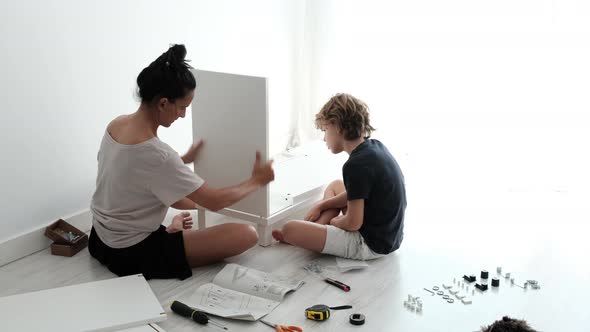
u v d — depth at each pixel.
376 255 2.35
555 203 2.95
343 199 2.51
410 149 3.58
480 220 2.74
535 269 2.31
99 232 2.20
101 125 2.63
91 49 2.52
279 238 2.48
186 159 2.52
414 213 2.82
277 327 1.87
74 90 2.48
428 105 3.47
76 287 2.06
